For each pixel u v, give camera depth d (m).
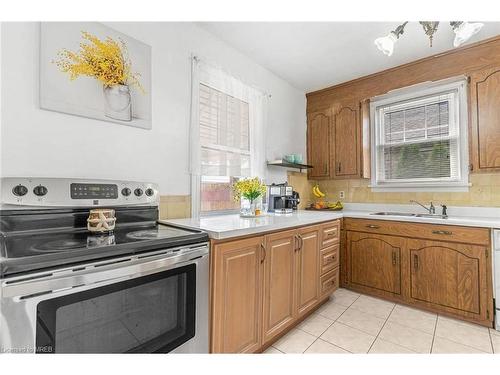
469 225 2.10
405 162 2.96
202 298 1.37
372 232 2.64
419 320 2.17
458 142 2.59
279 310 1.83
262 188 2.30
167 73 1.91
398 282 2.47
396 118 3.02
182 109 2.00
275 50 2.48
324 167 3.38
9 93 1.26
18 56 1.29
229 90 2.38
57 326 0.89
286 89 3.19
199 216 2.11
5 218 1.19
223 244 1.44
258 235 1.67
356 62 2.71
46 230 1.29
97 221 1.32
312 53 2.54
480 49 2.33
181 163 2.00
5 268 0.79
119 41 1.64
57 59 1.39
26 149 1.31
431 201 2.77
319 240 2.30
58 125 1.41
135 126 1.72
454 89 2.61
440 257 2.24
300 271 2.04
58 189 1.33
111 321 1.04
